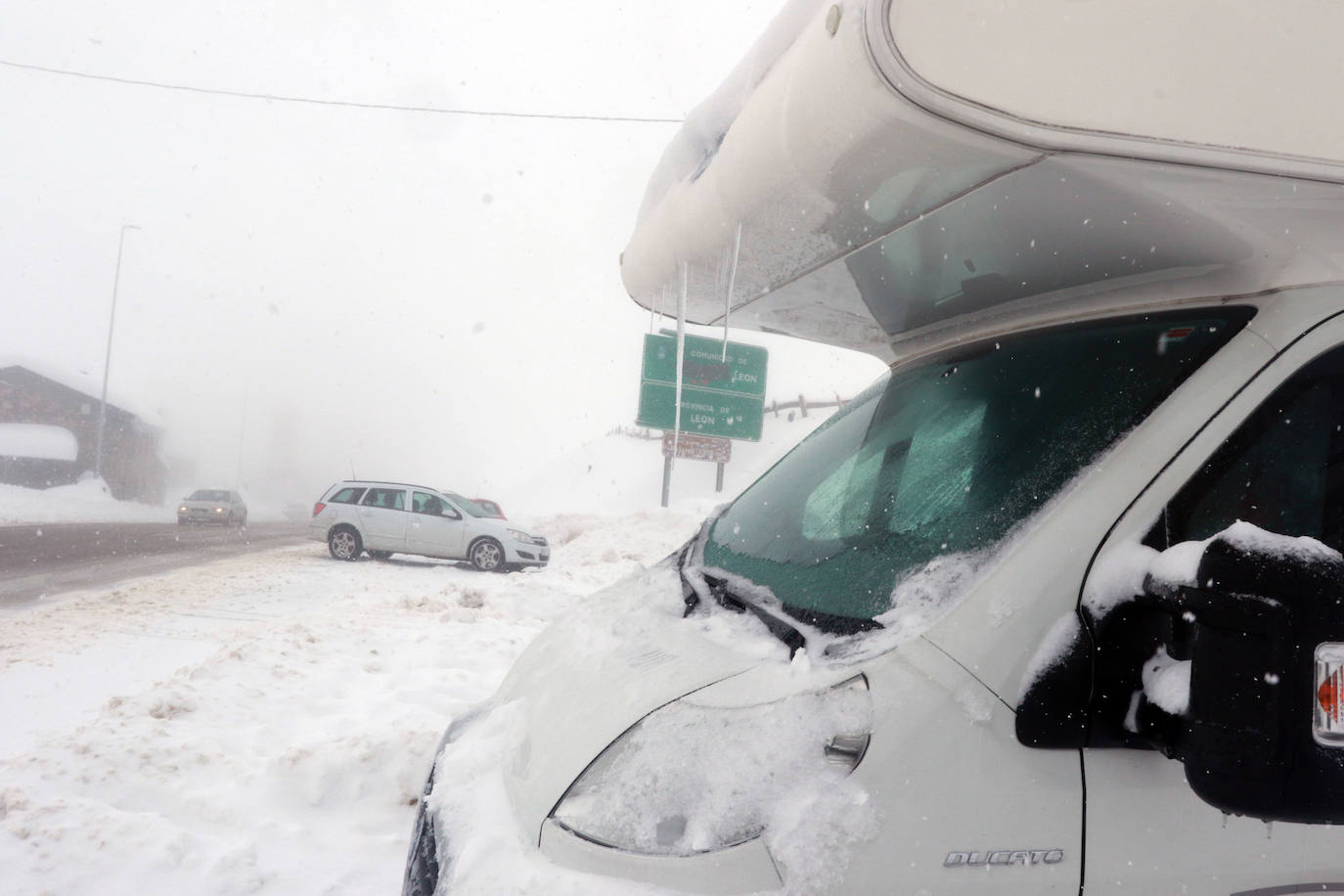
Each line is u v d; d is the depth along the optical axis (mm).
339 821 3699
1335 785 1165
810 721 1466
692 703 1626
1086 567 1463
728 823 1428
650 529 18203
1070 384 1876
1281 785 1162
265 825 3541
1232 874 1419
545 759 1761
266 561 17172
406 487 18234
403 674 5977
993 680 1403
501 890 1513
